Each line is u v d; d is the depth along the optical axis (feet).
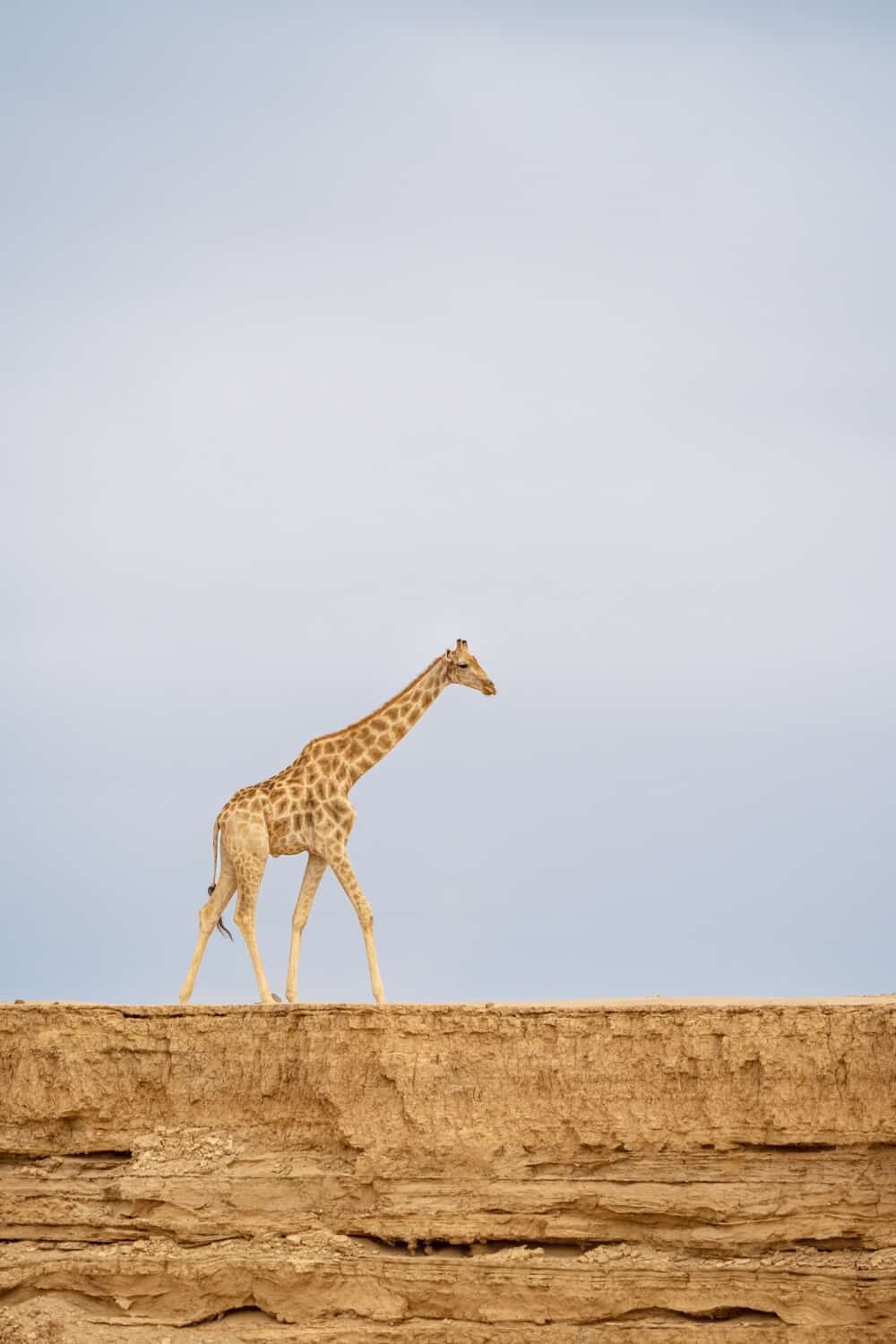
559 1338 213.87
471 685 250.16
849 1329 209.56
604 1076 221.05
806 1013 219.00
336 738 245.04
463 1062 223.30
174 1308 220.64
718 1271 214.07
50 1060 229.66
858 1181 215.92
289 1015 227.40
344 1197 223.51
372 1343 216.13
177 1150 226.99
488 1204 220.43
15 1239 226.38
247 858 236.43
